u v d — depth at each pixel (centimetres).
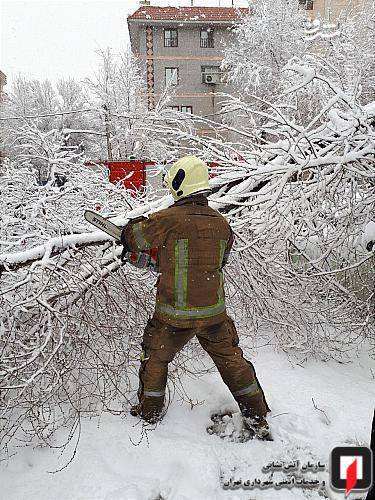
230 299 473
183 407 348
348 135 409
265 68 2109
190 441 309
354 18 1680
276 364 421
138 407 331
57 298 348
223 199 409
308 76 386
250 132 502
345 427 327
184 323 304
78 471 279
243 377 318
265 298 450
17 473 288
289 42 2173
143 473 280
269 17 2208
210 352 324
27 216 394
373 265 481
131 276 393
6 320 332
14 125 2436
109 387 350
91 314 364
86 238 349
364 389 385
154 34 3441
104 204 455
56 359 319
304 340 446
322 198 439
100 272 356
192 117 486
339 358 457
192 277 301
